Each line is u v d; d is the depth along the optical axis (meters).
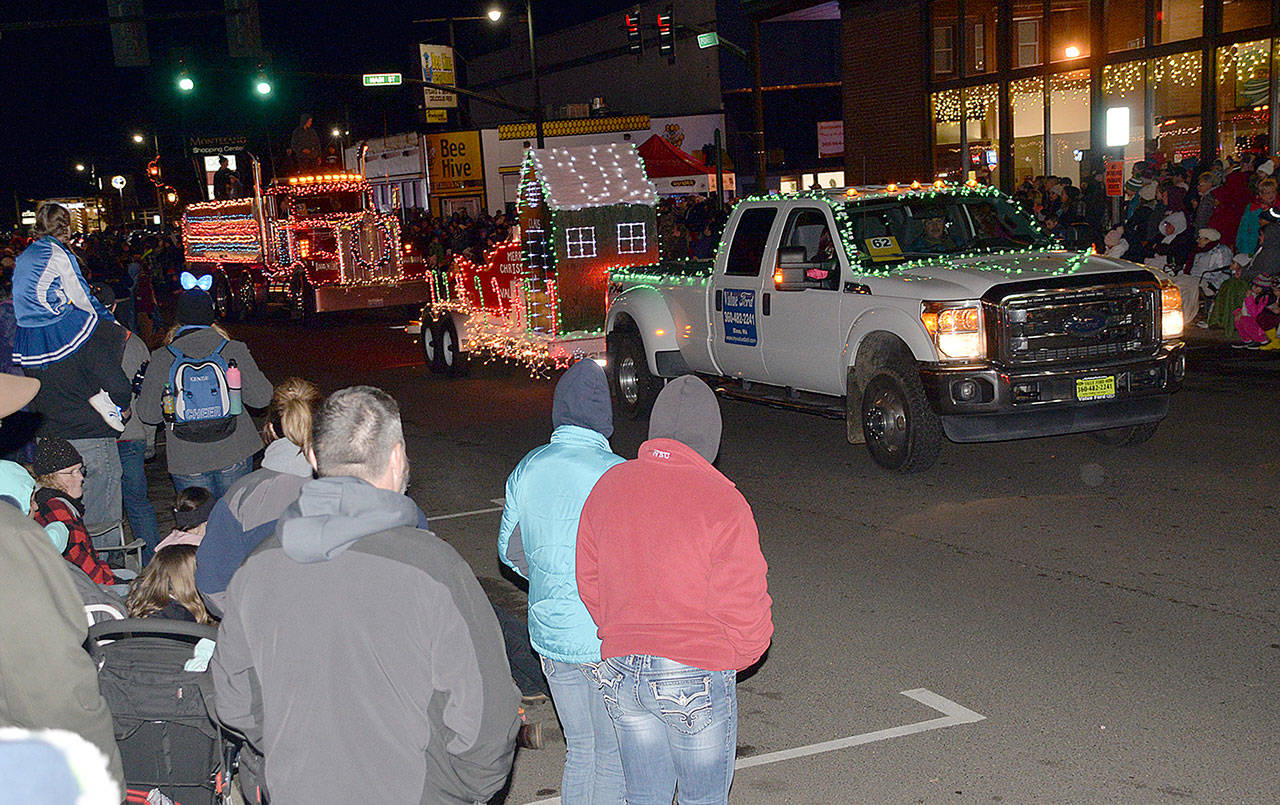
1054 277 8.63
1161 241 16.92
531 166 13.11
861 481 9.27
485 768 2.53
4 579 2.41
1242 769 4.42
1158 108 20.86
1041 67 22.98
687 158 34.72
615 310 12.45
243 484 4.01
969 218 10.05
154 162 53.25
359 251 23.22
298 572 2.51
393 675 2.47
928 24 25.33
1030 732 4.84
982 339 8.57
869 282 9.23
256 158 25.08
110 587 4.98
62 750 1.38
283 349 21.31
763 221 10.55
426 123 50.62
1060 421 8.71
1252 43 18.84
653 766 3.30
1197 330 15.88
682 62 45.97
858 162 28.02
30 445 7.31
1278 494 8.05
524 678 4.68
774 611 6.52
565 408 3.69
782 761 4.74
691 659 3.15
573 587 3.53
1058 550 7.21
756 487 9.31
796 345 10.08
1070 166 22.83
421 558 2.52
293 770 2.50
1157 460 9.23
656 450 3.30
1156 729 4.79
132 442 7.48
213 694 2.89
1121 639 5.76
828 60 44.69
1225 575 6.56
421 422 13.09
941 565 7.10
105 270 33.22
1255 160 16.98
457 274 16.17
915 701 5.22
